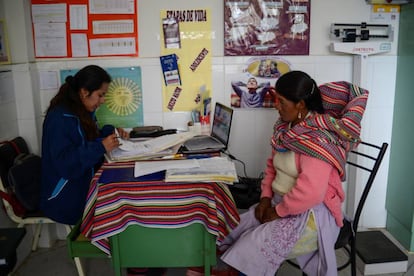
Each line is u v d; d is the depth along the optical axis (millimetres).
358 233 2582
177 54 2555
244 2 2500
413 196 2475
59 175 2090
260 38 2545
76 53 2543
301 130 1655
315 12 2543
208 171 1707
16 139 2451
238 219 1731
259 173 2732
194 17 2516
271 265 1688
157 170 1732
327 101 1811
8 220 2367
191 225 1752
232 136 2680
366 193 1887
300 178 1621
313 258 1745
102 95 2154
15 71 2459
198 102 2617
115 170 1788
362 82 2514
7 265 1359
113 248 1751
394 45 2598
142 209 1691
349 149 1721
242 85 2602
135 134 2396
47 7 2486
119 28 2520
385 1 2482
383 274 2326
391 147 2705
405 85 2525
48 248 2676
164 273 2311
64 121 2023
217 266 2199
